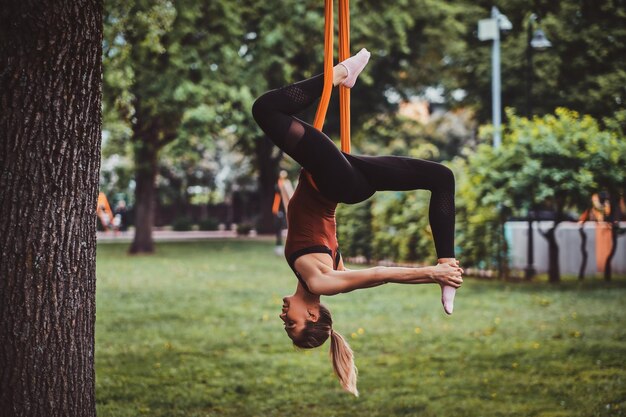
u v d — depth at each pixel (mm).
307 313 3686
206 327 10336
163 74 18922
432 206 3543
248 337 9617
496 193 14773
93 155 3932
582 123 14867
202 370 7801
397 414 6281
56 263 3773
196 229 47750
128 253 25312
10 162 3693
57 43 3711
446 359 8258
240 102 21469
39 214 3727
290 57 22156
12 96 3686
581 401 6469
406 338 9500
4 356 3682
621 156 14500
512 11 25453
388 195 20031
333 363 3822
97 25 3883
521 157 14672
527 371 7625
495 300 12875
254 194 52156
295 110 3424
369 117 30125
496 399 6641
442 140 43344
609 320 10523
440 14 26703
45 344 3742
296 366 8008
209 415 6258
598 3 22406
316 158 3385
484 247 16641
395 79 29203
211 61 20000
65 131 3777
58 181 3766
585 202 14680
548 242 15742
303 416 6266
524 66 25031
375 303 12812
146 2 10844
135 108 20125
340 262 3732
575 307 11820
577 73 23438
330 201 3557
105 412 6215
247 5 20734
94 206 3967
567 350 8516
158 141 23969
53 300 3766
